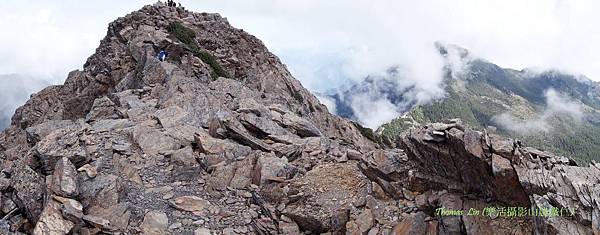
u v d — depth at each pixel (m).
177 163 19.47
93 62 47.72
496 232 12.41
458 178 14.45
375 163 17.03
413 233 13.93
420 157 15.45
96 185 16.05
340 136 41.94
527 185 11.72
